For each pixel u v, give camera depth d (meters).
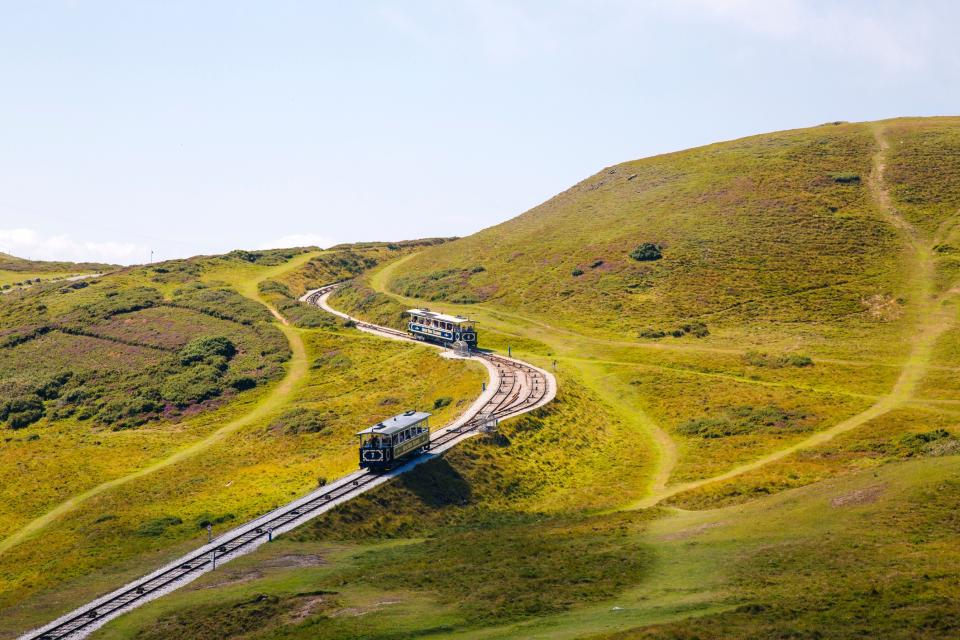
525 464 74.88
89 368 124.69
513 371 104.50
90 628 43.47
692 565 43.44
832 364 103.06
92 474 85.81
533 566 46.34
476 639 35.72
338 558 52.09
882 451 71.56
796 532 45.47
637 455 80.62
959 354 102.38
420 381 109.50
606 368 108.69
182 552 57.16
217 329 141.00
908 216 147.88
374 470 67.88
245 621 41.19
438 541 56.16
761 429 83.06
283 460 83.75
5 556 63.28
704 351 112.31
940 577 35.12
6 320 146.00
